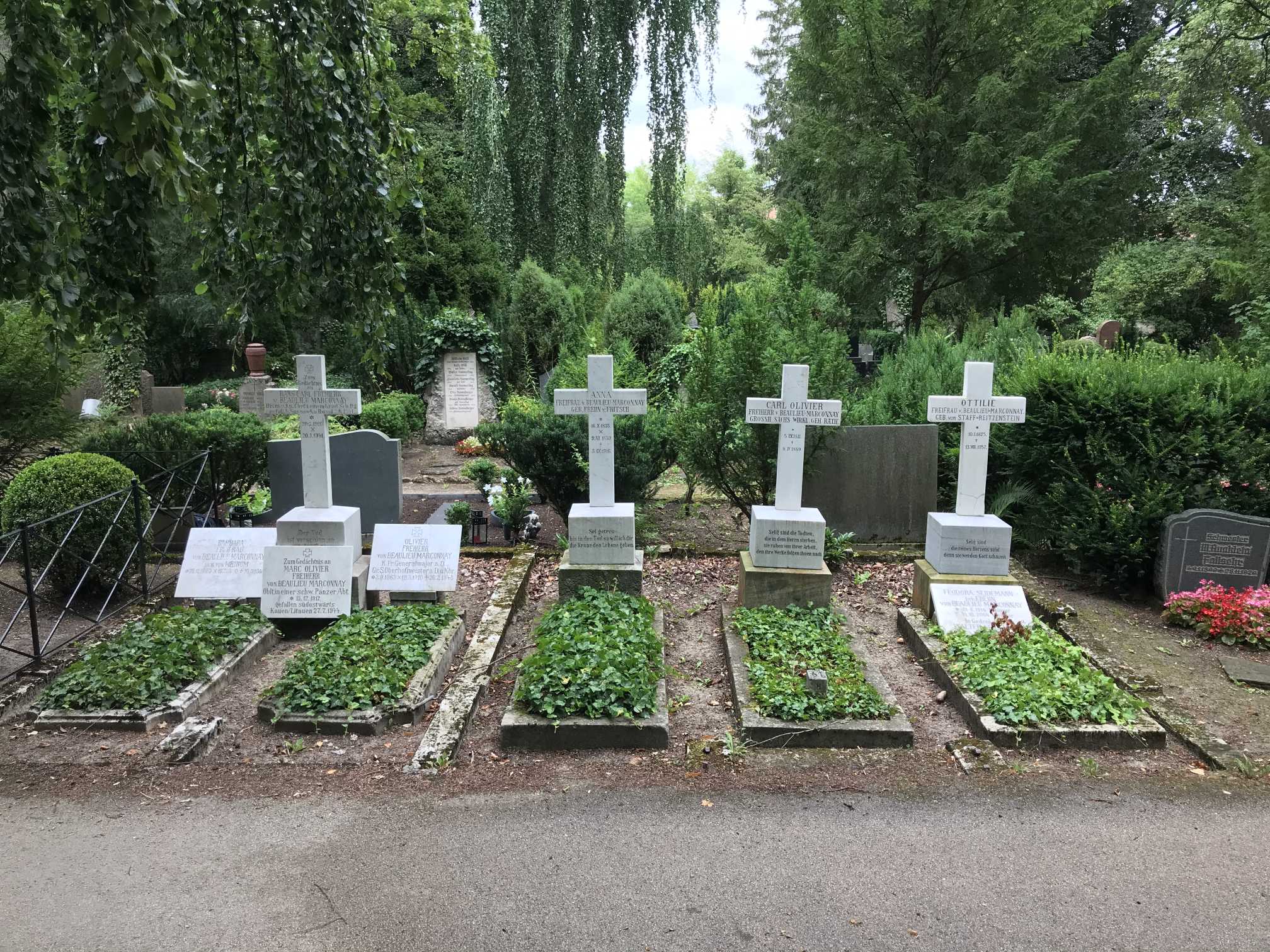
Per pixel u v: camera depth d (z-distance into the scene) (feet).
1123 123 57.11
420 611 23.49
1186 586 25.36
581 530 24.88
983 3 54.54
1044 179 51.29
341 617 23.12
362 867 13.56
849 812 15.19
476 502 41.29
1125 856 13.83
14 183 15.30
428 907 12.55
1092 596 26.96
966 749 17.25
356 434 32.45
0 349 32.30
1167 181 76.54
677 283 64.08
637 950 11.64
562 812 15.16
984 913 12.42
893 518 32.48
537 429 31.35
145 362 76.33
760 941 11.84
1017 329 42.86
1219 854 13.89
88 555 25.57
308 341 76.33
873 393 37.42
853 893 12.88
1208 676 21.04
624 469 31.58
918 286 60.70
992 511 29.17
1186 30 69.00
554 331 63.10
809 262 35.78
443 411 64.28
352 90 21.21
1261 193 41.42
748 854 13.91
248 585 25.09
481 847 14.10
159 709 18.49
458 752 17.43
